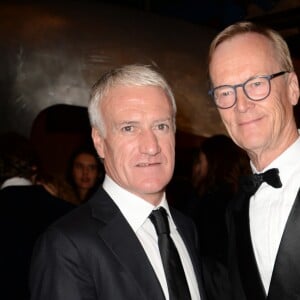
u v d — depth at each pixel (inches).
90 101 69.0
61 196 143.3
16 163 97.5
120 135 65.8
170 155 67.7
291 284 64.5
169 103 67.4
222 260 74.9
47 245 60.8
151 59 177.9
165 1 354.9
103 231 63.2
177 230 72.9
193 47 188.7
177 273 65.0
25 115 162.1
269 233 70.0
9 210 88.6
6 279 85.7
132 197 67.6
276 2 323.9
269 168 72.2
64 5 178.9
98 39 173.6
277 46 70.7
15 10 170.2
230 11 335.3
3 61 161.8
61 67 166.7
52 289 58.6
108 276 60.7
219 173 117.3
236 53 69.6
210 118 178.9
